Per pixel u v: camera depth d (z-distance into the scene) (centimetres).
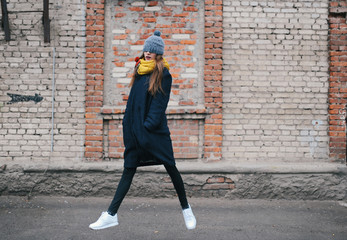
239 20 502
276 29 504
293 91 504
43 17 491
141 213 419
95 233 355
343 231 371
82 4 497
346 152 497
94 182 479
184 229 370
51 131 496
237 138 502
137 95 298
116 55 500
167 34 499
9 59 497
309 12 504
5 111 497
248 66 504
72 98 497
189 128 498
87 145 493
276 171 479
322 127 504
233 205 455
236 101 502
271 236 354
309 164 491
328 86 503
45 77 497
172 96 499
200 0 500
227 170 477
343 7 499
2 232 353
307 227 381
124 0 500
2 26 498
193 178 478
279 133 504
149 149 291
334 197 481
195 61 499
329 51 503
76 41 497
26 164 479
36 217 400
